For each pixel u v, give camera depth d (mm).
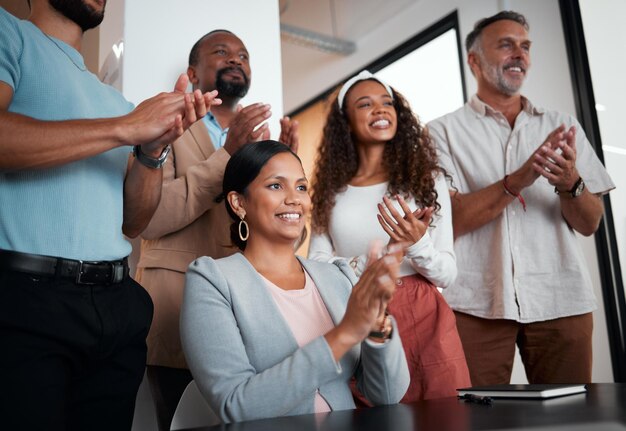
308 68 6684
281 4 5582
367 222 2029
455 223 2328
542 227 2326
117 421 1354
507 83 2508
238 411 1180
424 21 5031
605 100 3428
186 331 1324
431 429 821
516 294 2268
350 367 1391
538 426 801
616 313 3297
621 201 3355
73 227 1252
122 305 1332
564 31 3646
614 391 1103
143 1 2354
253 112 1864
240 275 1407
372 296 1172
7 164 1134
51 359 1188
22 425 1121
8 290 1151
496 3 4176
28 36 1274
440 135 2582
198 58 2314
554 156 2102
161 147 1443
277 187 1530
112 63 2529
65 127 1182
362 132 2154
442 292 2416
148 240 2070
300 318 1419
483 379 2307
